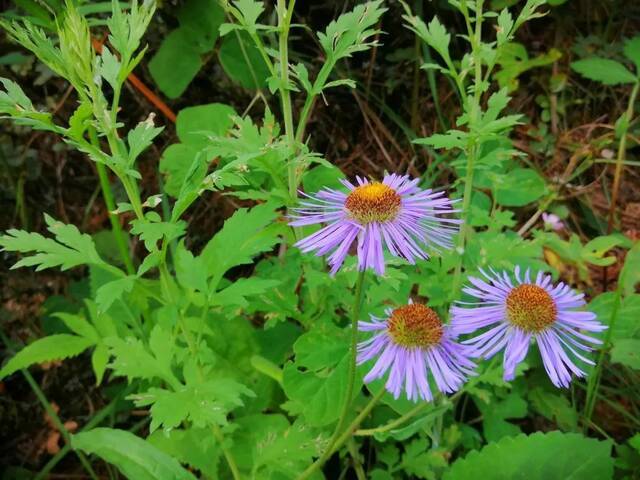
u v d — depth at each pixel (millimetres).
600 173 426
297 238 294
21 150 433
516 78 448
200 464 282
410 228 196
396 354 193
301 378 267
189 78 410
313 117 444
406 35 442
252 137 263
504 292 196
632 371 326
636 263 321
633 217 410
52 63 208
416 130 450
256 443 269
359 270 190
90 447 245
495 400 313
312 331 277
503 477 251
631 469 282
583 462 250
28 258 214
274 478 278
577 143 428
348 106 447
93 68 212
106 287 211
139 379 358
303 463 279
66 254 217
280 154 242
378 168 446
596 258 343
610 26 445
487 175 308
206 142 374
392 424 228
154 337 247
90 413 386
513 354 185
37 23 293
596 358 331
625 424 323
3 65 430
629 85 434
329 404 262
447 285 291
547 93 441
